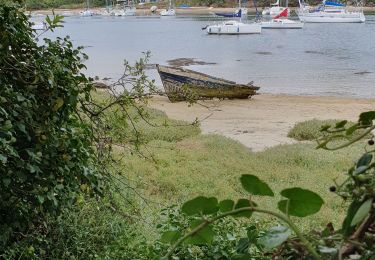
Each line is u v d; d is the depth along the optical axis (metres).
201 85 17.84
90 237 4.00
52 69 3.34
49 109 3.31
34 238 3.40
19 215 3.31
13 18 3.29
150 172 7.77
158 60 33.38
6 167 3.01
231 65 30.97
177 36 50.91
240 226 3.66
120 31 57.91
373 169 1.17
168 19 76.38
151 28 61.28
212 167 8.61
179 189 7.30
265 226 3.72
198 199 1.24
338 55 35.16
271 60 33.00
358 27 57.12
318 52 37.03
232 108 16.94
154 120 12.85
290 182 7.99
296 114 16.16
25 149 3.06
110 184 4.59
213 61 32.81
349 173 1.14
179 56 35.47
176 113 15.78
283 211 1.16
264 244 1.20
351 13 62.88
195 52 37.84
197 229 1.19
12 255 3.07
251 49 39.28
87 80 3.79
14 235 3.44
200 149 10.18
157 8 97.00
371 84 23.70
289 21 56.69
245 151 10.33
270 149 10.61
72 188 3.50
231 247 2.98
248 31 51.50
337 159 9.30
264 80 25.31
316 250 1.12
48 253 3.62
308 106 17.72
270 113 16.25
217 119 15.06
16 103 3.17
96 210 4.30
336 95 20.81
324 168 8.91
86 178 3.65
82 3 96.50
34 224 3.65
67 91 3.47
